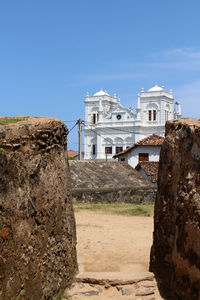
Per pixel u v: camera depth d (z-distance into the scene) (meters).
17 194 5.48
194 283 6.05
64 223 7.35
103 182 24.67
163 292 7.28
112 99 92.44
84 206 19.92
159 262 7.77
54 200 6.86
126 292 7.28
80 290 7.32
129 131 82.25
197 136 6.41
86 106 91.19
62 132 7.60
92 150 85.69
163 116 84.81
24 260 5.58
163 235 7.63
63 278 7.16
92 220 15.91
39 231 6.16
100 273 7.88
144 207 20.48
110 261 9.16
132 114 82.44
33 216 5.96
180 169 7.04
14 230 5.32
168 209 7.45
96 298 7.14
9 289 5.09
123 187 23.84
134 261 9.17
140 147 40.47
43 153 6.52
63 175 7.51
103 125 83.88
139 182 26.83
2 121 6.48
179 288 6.66
